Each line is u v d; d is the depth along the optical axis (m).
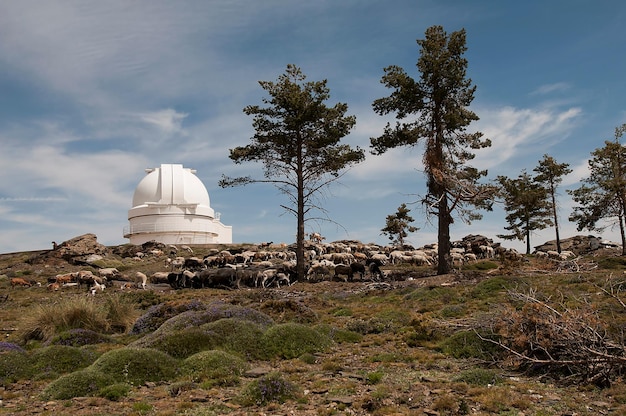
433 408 9.18
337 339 15.87
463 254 44.81
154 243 60.06
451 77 34.31
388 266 41.06
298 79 38.09
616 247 57.16
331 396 9.98
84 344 16.08
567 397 9.96
